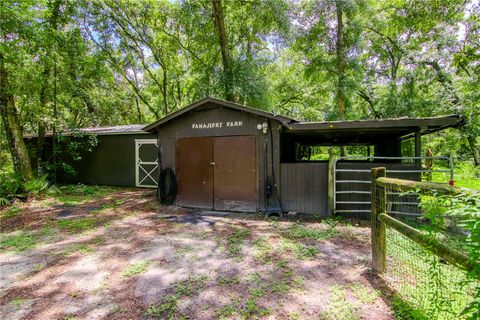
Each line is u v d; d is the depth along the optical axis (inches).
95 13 560.4
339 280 115.3
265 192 239.8
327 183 227.9
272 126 237.1
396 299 97.6
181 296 107.4
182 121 272.5
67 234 189.6
